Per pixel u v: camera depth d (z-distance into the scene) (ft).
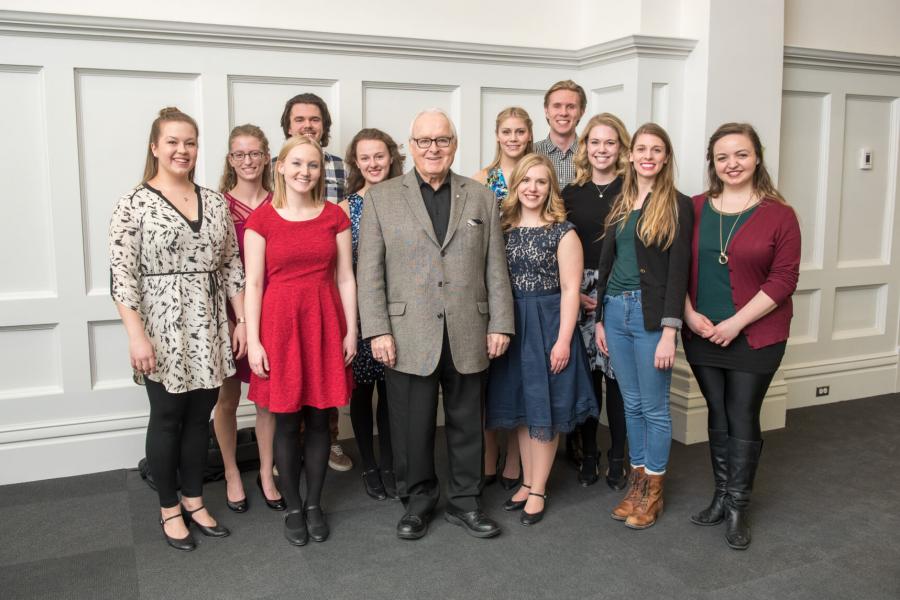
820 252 14.08
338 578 7.91
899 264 14.96
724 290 8.65
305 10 11.55
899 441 12.22
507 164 10.38
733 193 8.79
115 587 7.74
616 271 9.19
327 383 8.56
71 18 9.96
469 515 8.94
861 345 14.78
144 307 8.09
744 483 8.62
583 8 13.52
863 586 7.73
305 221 8.50
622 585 7.77
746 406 8.64
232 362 8.73
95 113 10.49
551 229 9.11
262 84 11.32
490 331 8.80
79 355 10.74
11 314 10.30
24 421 10.55
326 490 10.30
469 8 12.67
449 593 7.62
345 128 11.85
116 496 10.04
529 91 13.20
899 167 14.66
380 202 8.71
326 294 8.58
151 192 8.14
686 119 12.48
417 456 8.80
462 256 8.58
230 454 9.55
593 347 10.22
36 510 9.61
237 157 9.37
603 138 9.66
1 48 9.86
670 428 9.07
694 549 8.54
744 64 12.25
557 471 10.98
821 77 13.58
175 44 10.69
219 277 8.73
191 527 9.05
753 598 7.51
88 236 10.66
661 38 11.91
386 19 12.10
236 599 7.52
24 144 10.21
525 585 7.77
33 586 7.75
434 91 12.49
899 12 14.51
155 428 8.34
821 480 10.59
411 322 8.54
